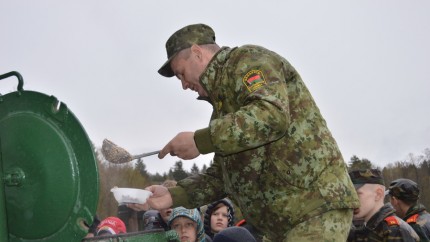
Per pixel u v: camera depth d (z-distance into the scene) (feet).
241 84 8.14
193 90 9.46
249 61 8.26
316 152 8.32
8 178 6.83
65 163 6.66
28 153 6.88
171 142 8.06
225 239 10.30
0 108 7.16
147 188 9.28
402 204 16.39
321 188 8.23
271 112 7.65
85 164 6.59
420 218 15.96
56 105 6.81
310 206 8.21
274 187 8.39
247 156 8.48
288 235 8.36
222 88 8.61
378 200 13.30
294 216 8.27
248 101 7.96
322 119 8.69
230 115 7.77
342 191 8.28
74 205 6.61
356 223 14.21
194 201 9.65
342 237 8.17
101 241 6.80
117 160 8.11
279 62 8.36
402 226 12.79
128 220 18.19
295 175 8.28
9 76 7.15
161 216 16.15
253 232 12.42
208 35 9.25
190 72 9.18
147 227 16.47
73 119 6.67
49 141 6.79
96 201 6.46
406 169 164.04
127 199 8.09
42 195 6.77
